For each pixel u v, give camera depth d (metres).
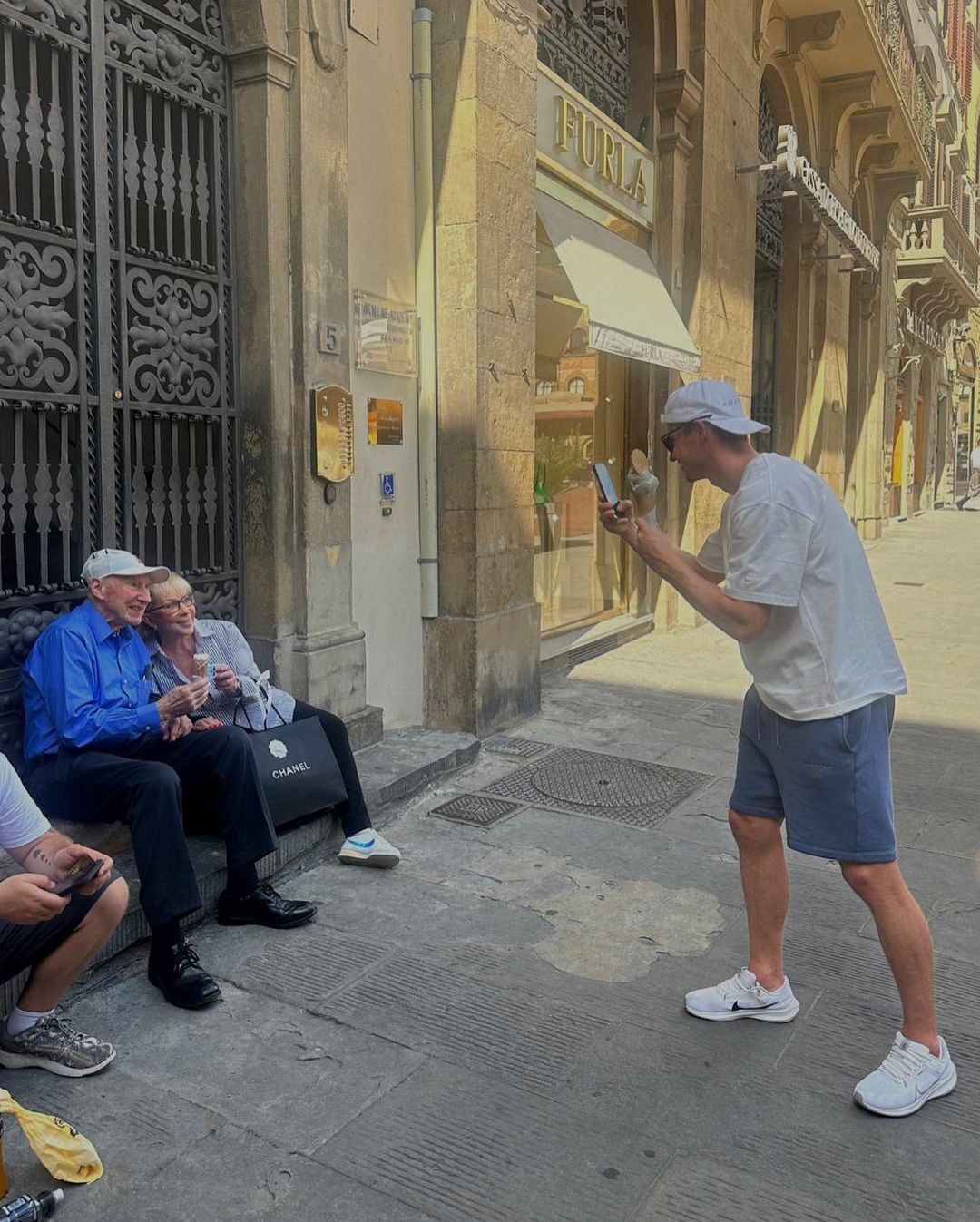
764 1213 2.26
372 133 5.02
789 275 13.45
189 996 3.03
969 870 4.15
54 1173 2.28
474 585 5.52
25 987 2.70
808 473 2.66
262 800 3.46
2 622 3.54
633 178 8.09
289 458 4.52
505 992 3.17
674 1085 2.71
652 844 4.35
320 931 3.55
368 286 5.04
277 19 4.27
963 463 36.38
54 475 3.72
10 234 3.44
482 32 5.22
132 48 3.86
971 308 33.81
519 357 5.79
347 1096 2.65
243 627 4.57
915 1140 2.50
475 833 4.45
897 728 6.30
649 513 2.78
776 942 3.00
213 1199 2.28
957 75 27.02
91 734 3.18
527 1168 2.39
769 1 10.24
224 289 4.37
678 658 8.09
